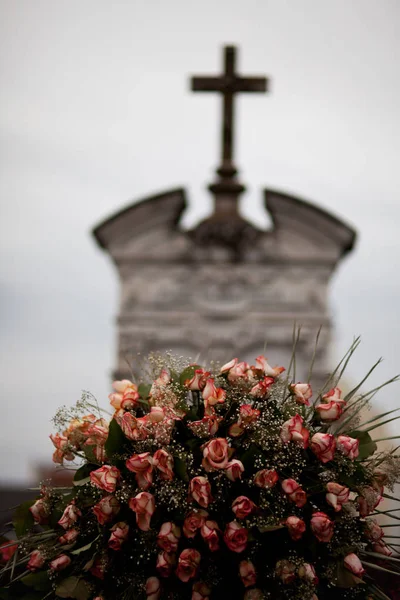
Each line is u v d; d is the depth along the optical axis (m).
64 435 3.14
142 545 2.88
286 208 10.84
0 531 3.48
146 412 3.08
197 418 3.00
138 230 11.05
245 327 10.88
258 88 11.12
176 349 10.91
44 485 3.18
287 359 10.80
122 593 2.91
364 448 3.10
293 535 2.80
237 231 10.93
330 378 3.25
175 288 11.03
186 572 2.81
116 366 10.80
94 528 3.00
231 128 11.25
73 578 2.94
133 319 10.97
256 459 2.90
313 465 2.98
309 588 2.77
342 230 10.86
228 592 2.87
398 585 3.35
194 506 2.85
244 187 11.23
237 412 2.99
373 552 3.04
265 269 11.02
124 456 2.94
